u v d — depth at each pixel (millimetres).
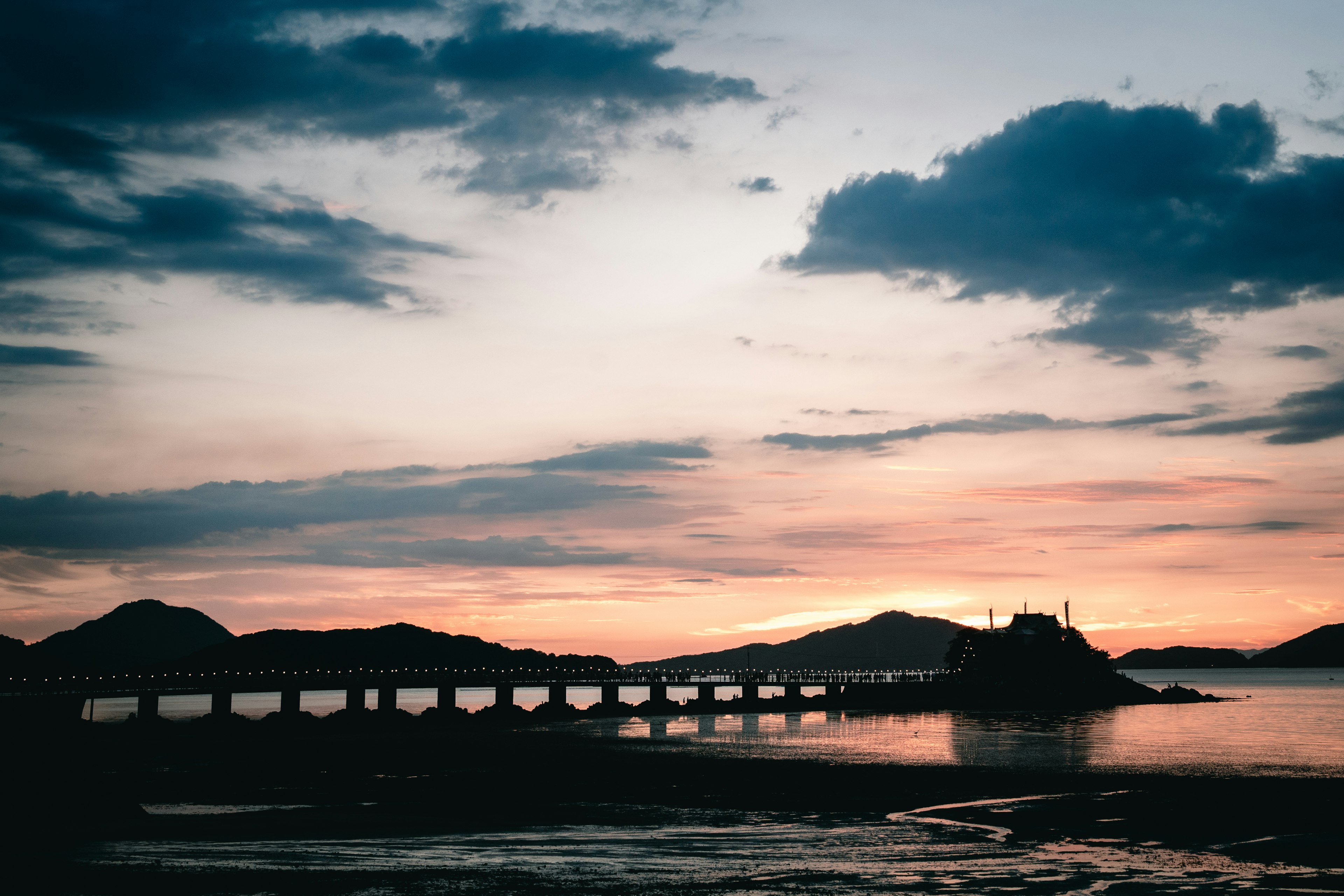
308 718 176625
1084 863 54281
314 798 81938
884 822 68188
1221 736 144375
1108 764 105688
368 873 50312
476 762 111688
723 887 48000
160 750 129375
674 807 75500
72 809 66188
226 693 178750
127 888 46594
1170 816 70688
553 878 49281
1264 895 47281
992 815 71375
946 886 48594
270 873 50062
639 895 46219
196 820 68312
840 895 46469
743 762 109500
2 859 53406
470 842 60062
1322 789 85125
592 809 74625
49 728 68375
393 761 113375
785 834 63344
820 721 192000
